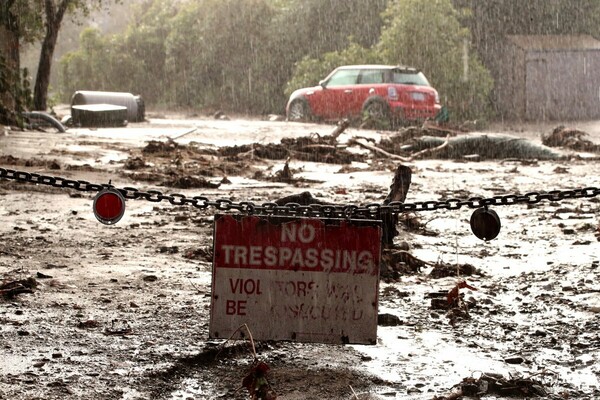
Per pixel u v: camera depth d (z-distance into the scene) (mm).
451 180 29438
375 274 9227
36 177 9648
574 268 14688
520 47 73125
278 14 83438
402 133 42281
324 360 9586
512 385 8758
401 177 15523
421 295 12766
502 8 76125
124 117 52938
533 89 73688
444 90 68062
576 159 38094
